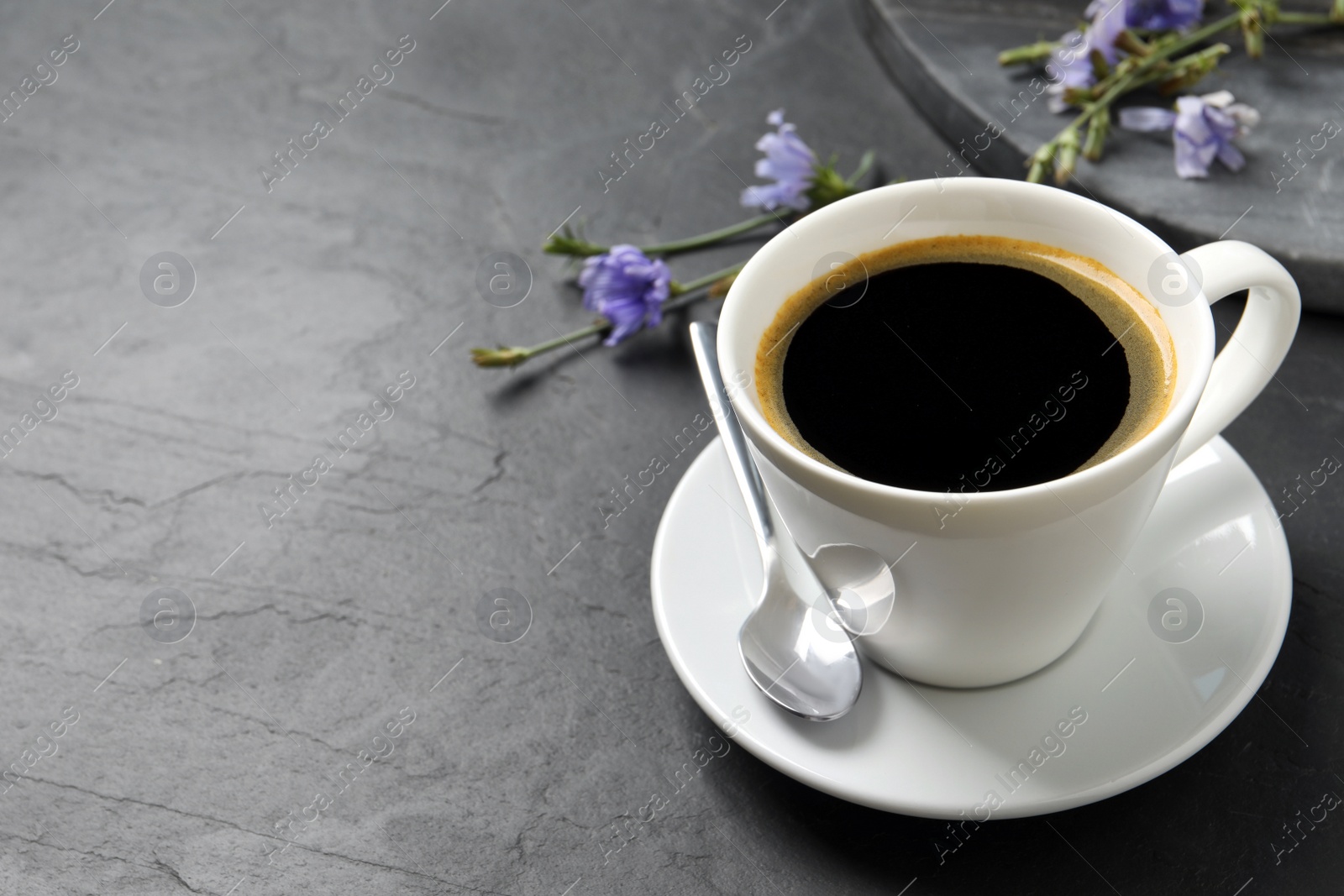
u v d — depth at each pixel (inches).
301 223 24.1
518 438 21.3
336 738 18.8
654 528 20.2
